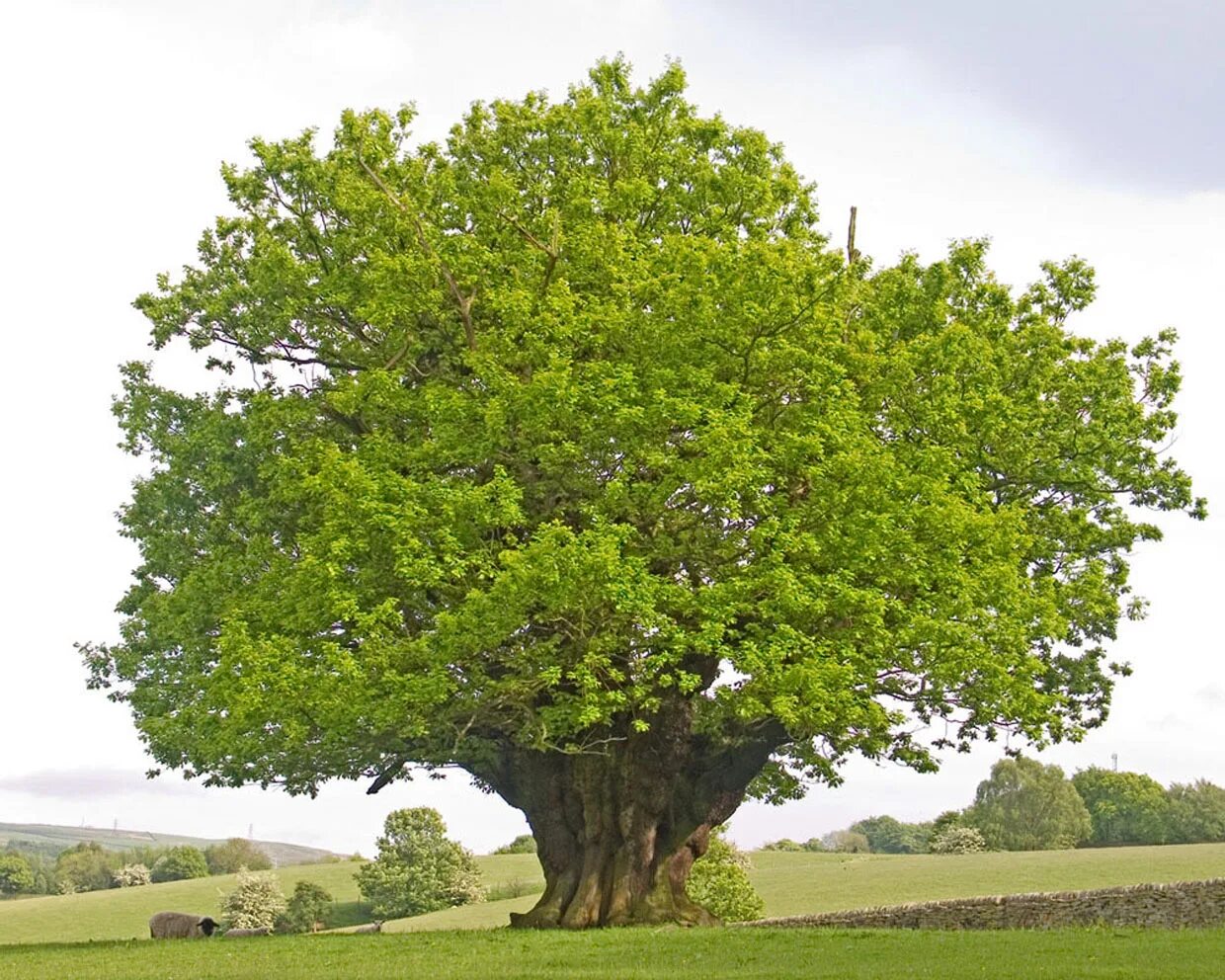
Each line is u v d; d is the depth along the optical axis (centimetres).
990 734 3334
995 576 2742
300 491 2914
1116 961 1961
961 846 11569
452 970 2055
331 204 3288
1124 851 8056
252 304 3206
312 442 3028
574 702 2695
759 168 3369
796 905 6366
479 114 3475
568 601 2562
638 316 2839
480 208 3161
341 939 2881
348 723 2623
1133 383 3562
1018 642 2794
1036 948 2189
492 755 3105
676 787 3150
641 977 1888
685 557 2823
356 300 3142
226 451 3166
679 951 2286
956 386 3022
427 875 9762
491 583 2734
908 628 2677
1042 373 3350
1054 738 3397
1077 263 3697
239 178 3350
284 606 2802
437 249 3028
